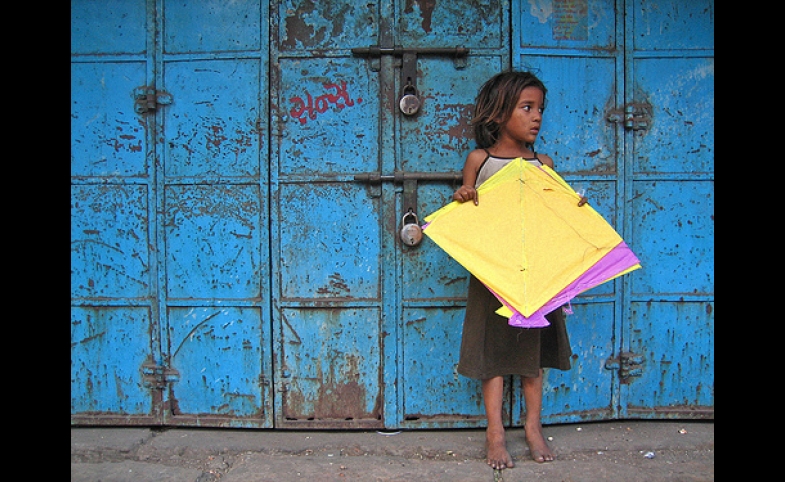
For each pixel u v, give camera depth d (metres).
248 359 2.28
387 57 2.21
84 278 2.29
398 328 2.25
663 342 2.30
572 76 2.25
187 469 2.04
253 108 2.25
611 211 2.28
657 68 2.27
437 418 2.27
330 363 2.28
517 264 1.89
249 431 2.29
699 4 2.26
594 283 1.89
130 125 2.26
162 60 2.25
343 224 2.25
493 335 1.98
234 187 2.26
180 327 2.29
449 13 2.23
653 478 1.92
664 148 2.28
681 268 2.29
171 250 2.28
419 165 2.24
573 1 2.24
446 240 1.92
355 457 2.10
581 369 2.28
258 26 2.24
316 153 2.25
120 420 2.31
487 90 2.03
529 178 1.96
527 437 2.08
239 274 2.27
